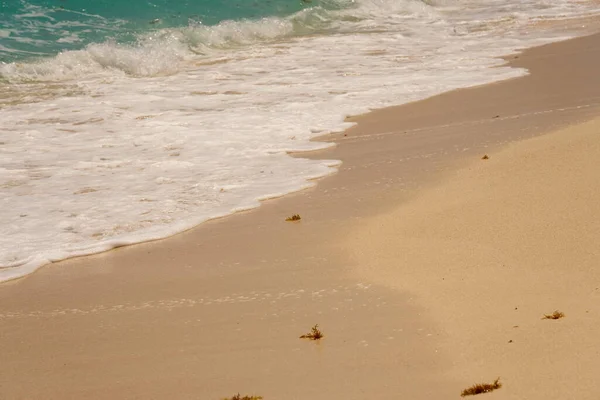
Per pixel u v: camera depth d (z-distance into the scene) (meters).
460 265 14.27
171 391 11.14
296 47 40.72
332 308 13.23
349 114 27.83
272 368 11.48
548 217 15.85
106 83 33.06
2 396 11.41
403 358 11.30
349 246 16.00
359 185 20.11
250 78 33.75
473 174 19.48
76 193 20.52
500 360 10.84
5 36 38.19
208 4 47.19
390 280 14.07
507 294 12.83
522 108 26.75
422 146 22.98
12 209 19.36
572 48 38.50
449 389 10.33
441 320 12.27
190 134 25.64
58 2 43.88
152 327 13.25
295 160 22.86
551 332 11.34
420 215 17.17
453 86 31.30
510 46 39.97
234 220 18.45
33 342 13.03
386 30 45.59
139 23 42.44
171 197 20.09
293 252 16.06
